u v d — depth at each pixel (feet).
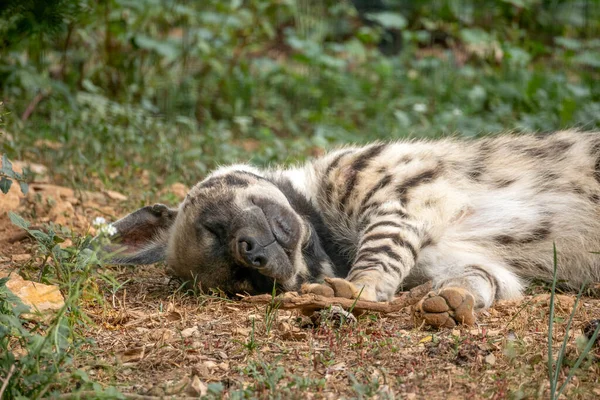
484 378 23.24
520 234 33.63
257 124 67.56
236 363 24.47
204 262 31.04
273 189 32.35
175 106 66.18
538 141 35.91
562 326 27.43
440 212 32.94
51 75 63.46
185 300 30.86
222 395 22.24
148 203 43.50
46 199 40.63
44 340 22.25
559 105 65.10
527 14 84.58
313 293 27.71
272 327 27.20
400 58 80.12
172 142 53.01
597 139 35.29
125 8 66.49
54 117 55.11
